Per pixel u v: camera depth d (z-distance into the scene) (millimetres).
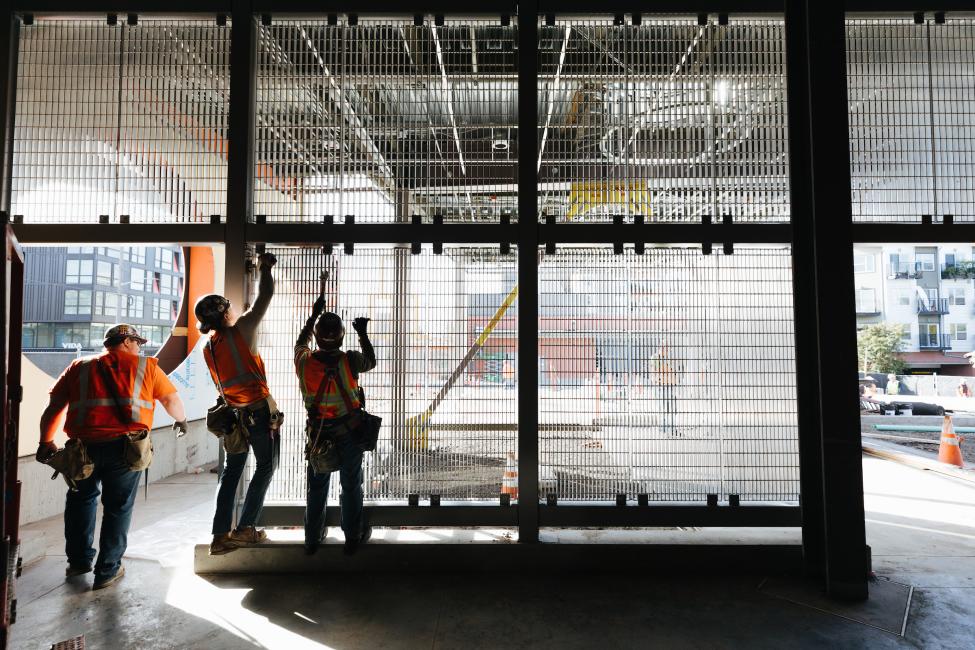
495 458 3211
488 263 3270
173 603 2629
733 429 3178
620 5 3152
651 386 3207
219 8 3203
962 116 3199
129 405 2852
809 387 2998
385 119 3275
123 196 3246
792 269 3094
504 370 3227
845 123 2861
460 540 3025
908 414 11641
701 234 3146
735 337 3211
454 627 2402
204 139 3236
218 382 2883
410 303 3262
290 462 3209
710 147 3205
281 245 3240
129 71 3266
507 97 3287
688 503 3146
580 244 3189
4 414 2031
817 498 2938
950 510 4238
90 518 2953
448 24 3256
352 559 2979
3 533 2041
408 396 3238
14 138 3250
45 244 3197
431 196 3262
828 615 2510
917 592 2748
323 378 2807
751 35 3213
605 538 3062
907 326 29312
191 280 6324
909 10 3109
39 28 3285
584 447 3174
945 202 3160
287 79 3270
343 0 3195
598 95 3240
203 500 4480
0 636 2045
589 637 2320
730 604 2617
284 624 2430
